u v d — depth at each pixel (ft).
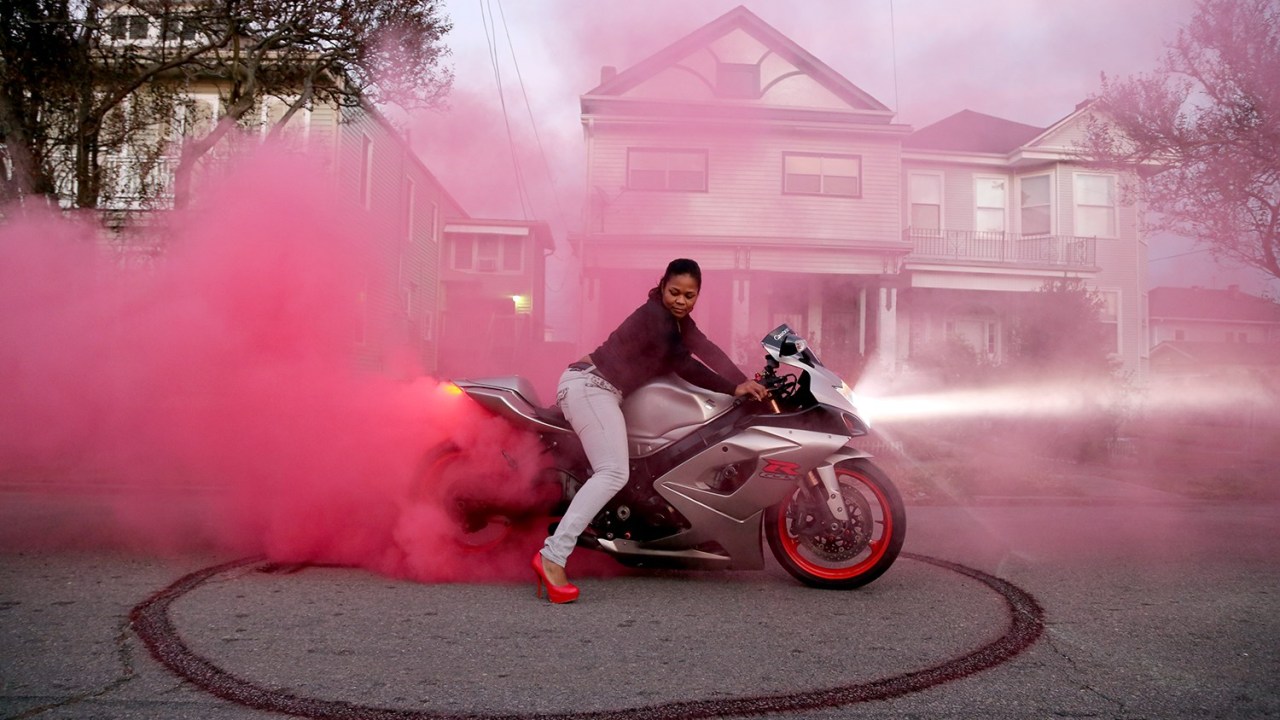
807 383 12.87
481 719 7.82
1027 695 8.68
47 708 7.85
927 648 10.16
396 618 10.95
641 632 10.61
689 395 12.88
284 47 29.81
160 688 8.41
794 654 9.86
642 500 12.71
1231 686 9.02
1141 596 12.95
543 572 11.96
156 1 27.78
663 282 12.66
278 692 8.37
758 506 12.64
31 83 25.57
